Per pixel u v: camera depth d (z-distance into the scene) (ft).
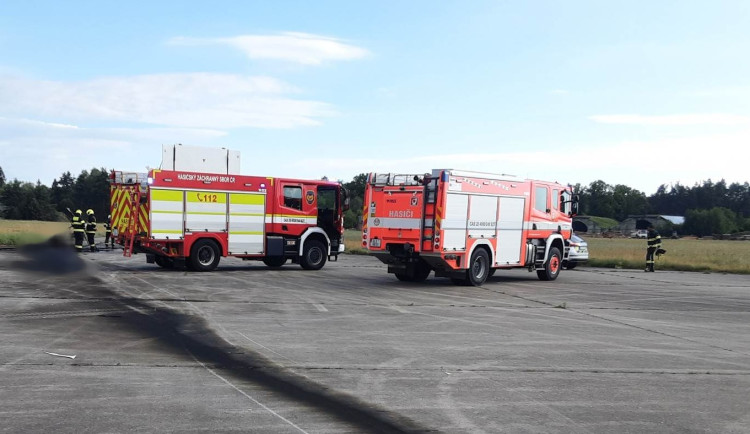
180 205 62.69
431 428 18.76
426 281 63.62
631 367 27.86
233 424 18.48
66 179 256.73
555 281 68.80
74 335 30.48
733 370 28.04
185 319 35.91
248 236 66.74
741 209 588.91
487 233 60.59
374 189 60.75
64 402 20.11
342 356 27.96
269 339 31.19
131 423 18.29
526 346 31.71
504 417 20.03
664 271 91.97
